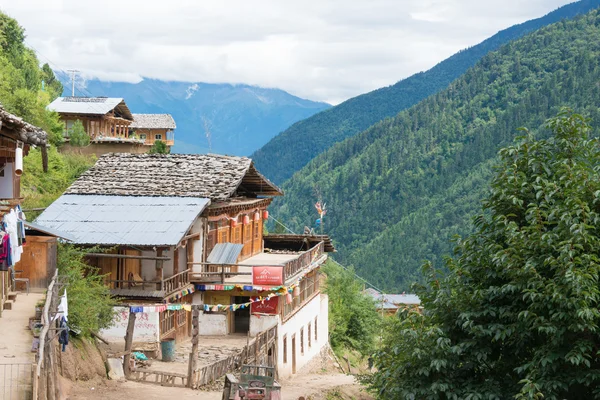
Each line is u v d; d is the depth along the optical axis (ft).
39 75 256.93
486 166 537.24
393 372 60.03
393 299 306.96
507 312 57.36
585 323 51.65
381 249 475.72
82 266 104.94
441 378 58.03
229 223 131.03
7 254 73.20
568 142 60.70
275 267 115.34
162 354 105.29
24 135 69.97
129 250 112.57
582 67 637.30
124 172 129.18
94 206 117.08
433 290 61.11
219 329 122.62
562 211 55.42
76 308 88.58
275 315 119.03
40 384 58.29
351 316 190.80
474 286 60.59
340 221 568.00
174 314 115.14
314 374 143.95
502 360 59.88
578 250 53.16
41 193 155.02
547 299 53.78
